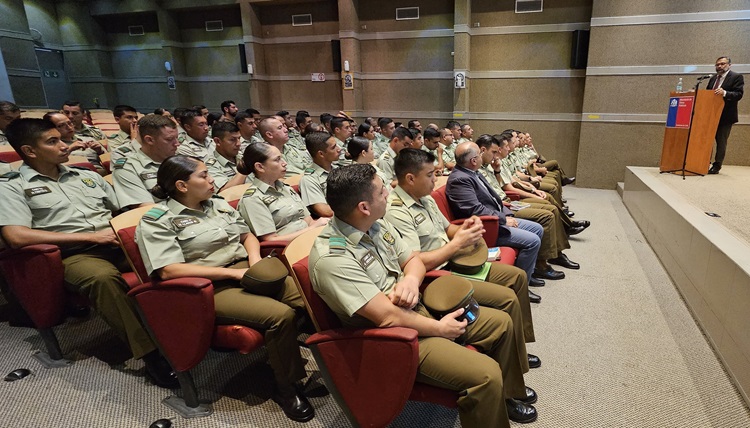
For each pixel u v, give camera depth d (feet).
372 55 23.40
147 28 26.71
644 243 12.21
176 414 5.39
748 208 9.90
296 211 7.62
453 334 4.37
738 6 16.89
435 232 6.47
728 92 14.48
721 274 6.72
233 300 5.31
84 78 27.96
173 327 5.09
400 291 4.29
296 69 24.91
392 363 3.97
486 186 9.02
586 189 20.54
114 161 8.14
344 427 5.16
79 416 5.35
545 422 5.30
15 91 21.13
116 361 6.51
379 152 17.21
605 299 8.68
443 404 4.21
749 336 5.64
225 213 6.40
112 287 5.73
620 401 5.67
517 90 21.71
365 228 4.62
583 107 20.04
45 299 5.99
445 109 23.13
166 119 8.12
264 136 10.18
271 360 5.18
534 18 20.67
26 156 6.62
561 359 6.62
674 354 6.73
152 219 5.45
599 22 18.85
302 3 23.81
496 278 6.26
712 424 5.25
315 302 4.45
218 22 25.39
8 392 5.77
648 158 19.47
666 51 18.24
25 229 6.14
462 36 21.04
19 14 21.06
